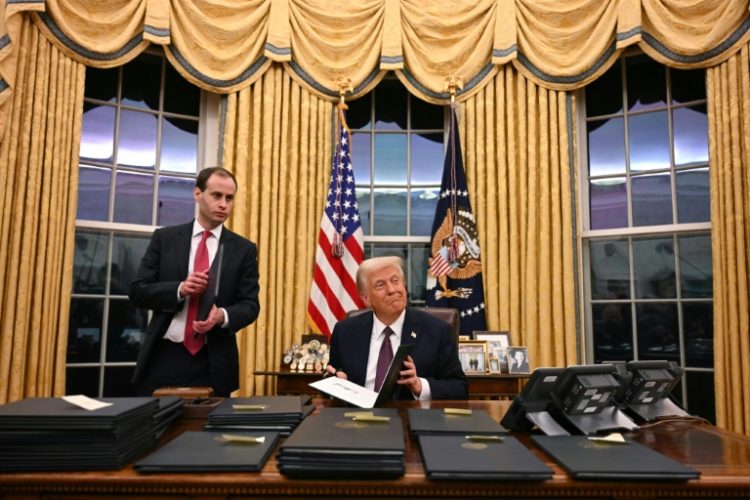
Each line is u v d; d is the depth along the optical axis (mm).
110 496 971
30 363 3268
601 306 4105
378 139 4539
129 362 3904
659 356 3887
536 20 4062
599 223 4207
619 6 3844
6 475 969
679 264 3893
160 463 990
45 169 3443
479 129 4121
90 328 3803
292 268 3969
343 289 3949
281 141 4066
